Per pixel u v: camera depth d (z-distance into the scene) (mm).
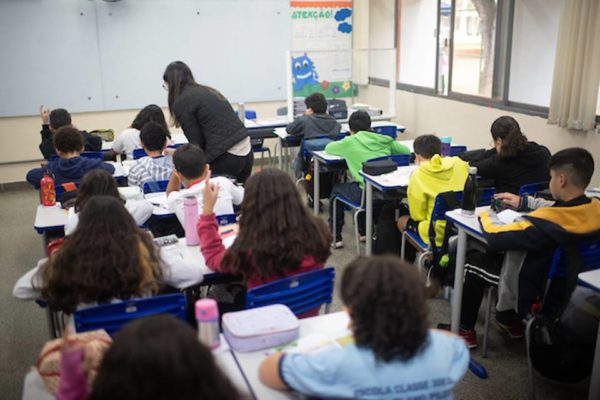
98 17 6105
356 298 1198
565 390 2531
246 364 1558
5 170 6164
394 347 1178
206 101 3758
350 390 1211
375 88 7277
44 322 3258
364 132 4168
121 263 1825
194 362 949
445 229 2893
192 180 2910
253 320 1696
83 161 3545
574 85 4156
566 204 2342
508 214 2652
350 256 4184
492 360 2775
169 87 3834
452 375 1258
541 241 2291
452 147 4457
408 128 6672
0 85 5918
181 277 2090
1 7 5750
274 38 6867
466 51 5637
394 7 6863
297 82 7074
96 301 1848
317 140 4645
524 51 4961
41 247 4488
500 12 5070
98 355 1376
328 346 1546
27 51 5934
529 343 2338
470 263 2719
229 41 6688
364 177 3713
